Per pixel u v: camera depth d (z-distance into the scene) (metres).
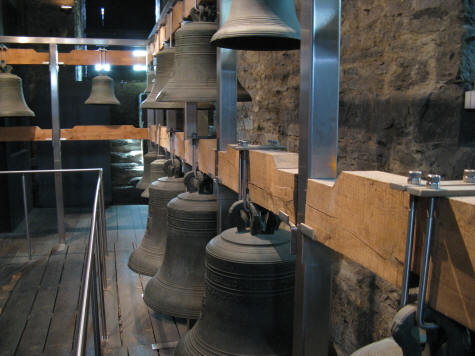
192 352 1.90
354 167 2.03
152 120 5.76
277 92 2.96
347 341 2.15
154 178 4.47
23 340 3.10
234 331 1.80
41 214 7.13
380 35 1.84
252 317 1.78
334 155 1.25
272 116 3.05
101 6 13.03
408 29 1.68
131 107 8.59
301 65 1.28
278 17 1.58
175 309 2.66
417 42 1.64
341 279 2.20
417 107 1.64
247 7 1.58
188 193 2.82
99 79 5.40
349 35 2.06
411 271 0.83
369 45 1.91
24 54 5.34
